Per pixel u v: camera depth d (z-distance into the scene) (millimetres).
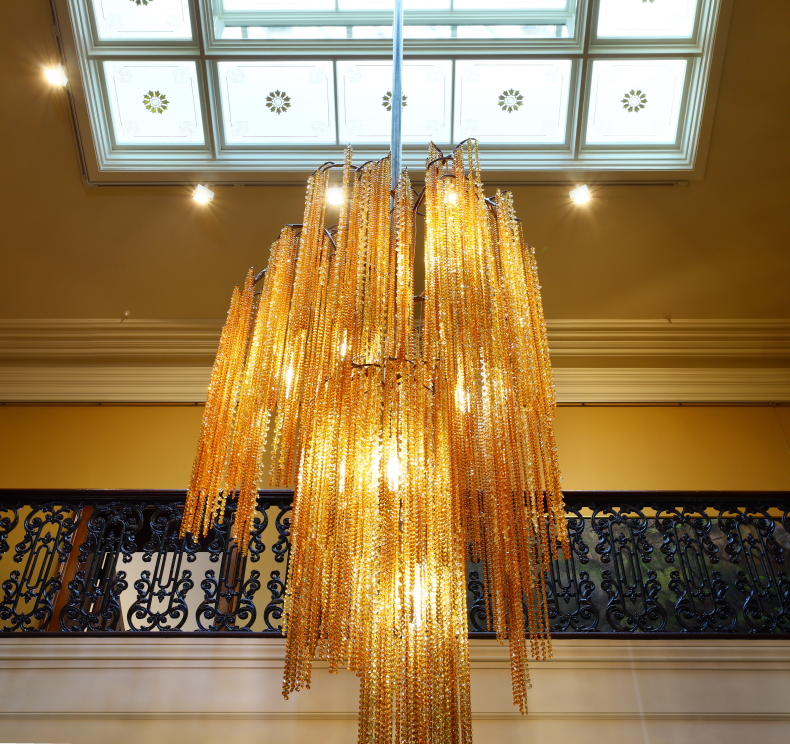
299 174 6355
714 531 6758
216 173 6352
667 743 4066
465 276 2861
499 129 6336
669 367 8500
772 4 5289
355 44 5879
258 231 6867
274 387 3047
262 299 3285
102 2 5602
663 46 5758
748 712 4180
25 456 7797
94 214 6707
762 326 7941
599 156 6328
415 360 2891
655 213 6703
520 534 2789
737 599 6098
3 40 5465
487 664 4348
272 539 7199
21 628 4477
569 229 6887
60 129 6051
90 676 4246
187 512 2953
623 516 5082
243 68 6012
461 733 2527
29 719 4102
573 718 4152
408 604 2504
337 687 4223
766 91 5754
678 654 4406
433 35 5883
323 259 3217
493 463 2795
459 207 2996
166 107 6176
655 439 8102
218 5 5711
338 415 2730
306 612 2662
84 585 4633
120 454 7859
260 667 4285
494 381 2771
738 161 6223
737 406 8375
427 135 6359
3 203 6551
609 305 7699
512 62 5992
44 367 8352
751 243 6969
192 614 7965
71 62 5645
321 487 2697
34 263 7160
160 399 8234
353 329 2836
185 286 7414
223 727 4078
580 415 8281
